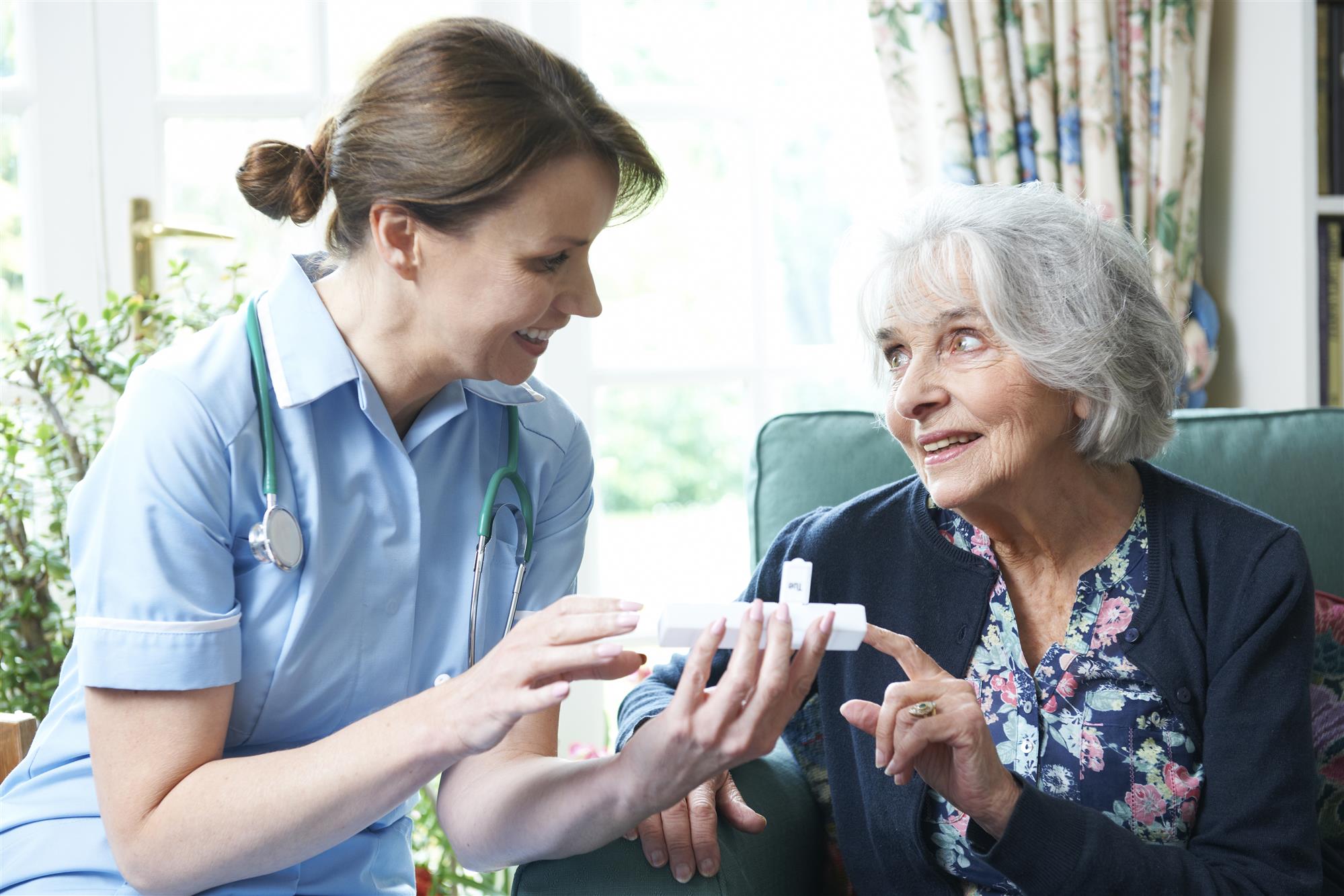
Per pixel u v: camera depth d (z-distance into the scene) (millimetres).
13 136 2094
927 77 1956
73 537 929
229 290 2156
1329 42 2096
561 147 895
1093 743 1089
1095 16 1956
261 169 982
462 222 897
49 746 1012
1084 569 1123
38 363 1755
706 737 826
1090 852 949
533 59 919
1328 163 2109
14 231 2105
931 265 1050
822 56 2295
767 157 2295
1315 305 2074
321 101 2146
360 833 1079
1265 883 979
